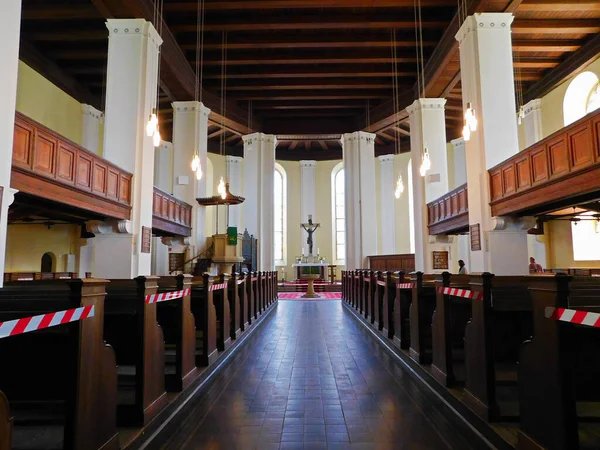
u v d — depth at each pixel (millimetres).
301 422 3373
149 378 3115
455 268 17828
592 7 9812
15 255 13164
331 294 17906
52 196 6340
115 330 3768
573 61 12219
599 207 9016
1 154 4527
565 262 13727
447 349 3852
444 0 10016
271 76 13828
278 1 9914
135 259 8844
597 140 5953
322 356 5777
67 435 2152
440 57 11484
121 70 9047
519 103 14852
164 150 17844
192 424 3342
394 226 20578
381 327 7383
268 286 11781
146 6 9188
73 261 13734
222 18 10953
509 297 3908
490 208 8914
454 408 3502
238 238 14133
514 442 2605
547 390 2271
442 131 13289
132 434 2830
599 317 1862
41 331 2684
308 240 20859
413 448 2902
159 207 10773
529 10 10031
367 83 14500
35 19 10375
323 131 17469
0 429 1594
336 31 11844
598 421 2932
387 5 10109
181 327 3852
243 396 4035
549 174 6996
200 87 13570
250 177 16656
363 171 16625
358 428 3252
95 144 14336
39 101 11836
